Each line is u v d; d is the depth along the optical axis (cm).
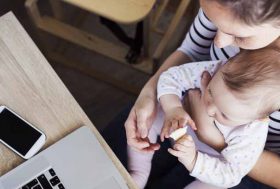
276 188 80
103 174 66
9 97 71
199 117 74
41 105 71
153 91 83
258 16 47
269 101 60
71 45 158
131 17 101
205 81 72
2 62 74
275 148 79
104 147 69
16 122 69
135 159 86
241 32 51
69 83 152
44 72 73
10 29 76
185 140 68
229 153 71
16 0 163
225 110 66
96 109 148
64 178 66
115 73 154
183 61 87
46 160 67
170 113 74
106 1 103
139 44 131
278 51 56
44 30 145
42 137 68
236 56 63
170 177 91
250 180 86
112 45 143
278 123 71
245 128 68
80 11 162
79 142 68
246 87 60
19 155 68
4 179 66
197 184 82
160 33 138
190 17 154
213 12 51
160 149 94
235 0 47
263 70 58
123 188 65
